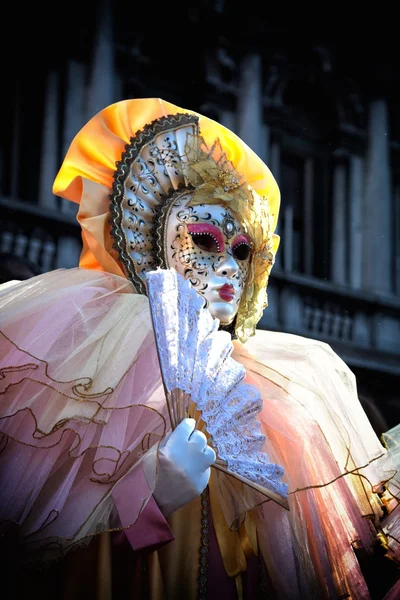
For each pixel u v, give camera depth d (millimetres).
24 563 1957
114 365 2039
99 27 6926
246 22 7793
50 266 6395
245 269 2494
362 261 8242
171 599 2137
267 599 2281
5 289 2260
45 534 1946
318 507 2381
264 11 7883
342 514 2398
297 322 7707
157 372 2113
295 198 8109
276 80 8023
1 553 1985
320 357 2539
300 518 2330
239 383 2223
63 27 6789
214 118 7648
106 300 2193
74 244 6523
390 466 2463
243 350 2521
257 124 7840
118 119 2572
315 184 8227
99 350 2051
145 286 2357
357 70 8438
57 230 6469
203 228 2396
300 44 8117
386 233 8367
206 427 2105
